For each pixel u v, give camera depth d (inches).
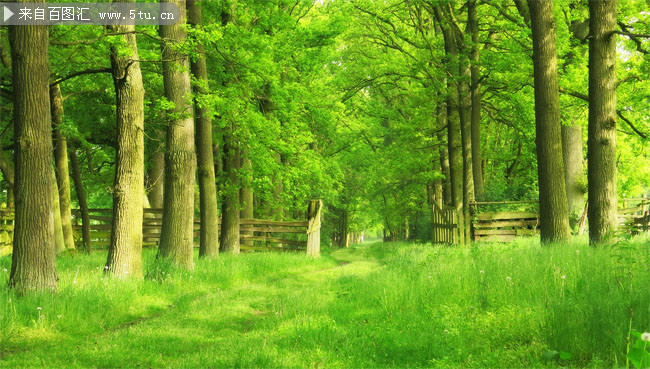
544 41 560.1
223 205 888.9
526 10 792.3
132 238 490.3
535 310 276.5
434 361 230.1
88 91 693.9
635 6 811.4
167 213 567.8
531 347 231.1
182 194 570.3
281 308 384.2
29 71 381.4
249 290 514.6
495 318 278.1
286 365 232.8
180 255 563.5
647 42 810.2
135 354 272.4
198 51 588.4
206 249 714.8
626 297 248.1
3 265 531.2
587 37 540.1
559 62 799.7
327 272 693.9
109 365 254.4
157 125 800.9
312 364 234.8
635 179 1681.8
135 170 493.4
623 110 911.0
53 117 676.7
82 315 352.2
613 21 530.3
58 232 665.0
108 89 694.5
